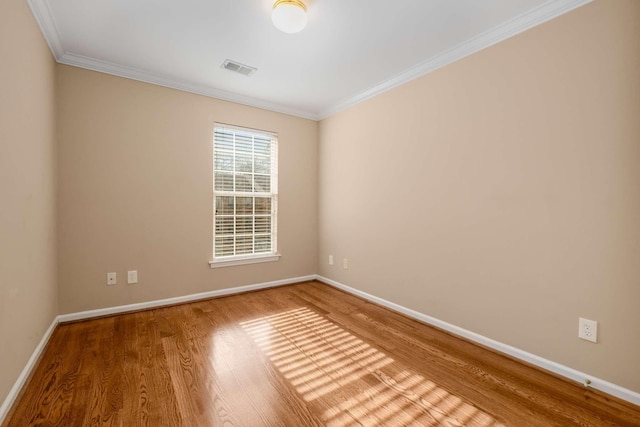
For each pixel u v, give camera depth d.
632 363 1.59
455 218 2.44
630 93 1.59
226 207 3.46
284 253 3.89
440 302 2.57
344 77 2.95
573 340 1.80
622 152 1.62
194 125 3.19
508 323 2.11
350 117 3.56
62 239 2.56
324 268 4.05
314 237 4.14
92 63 2.63
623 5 1.61
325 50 2.46
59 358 2.01
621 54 1.62
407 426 1.43
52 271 2.38
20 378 1.66
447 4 1.88
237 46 2.40
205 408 1.54
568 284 1.82
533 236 1.97
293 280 3.98
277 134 3.79
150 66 2.75
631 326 1.60
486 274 2.23
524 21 1.98
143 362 1.97
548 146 1.90
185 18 2.05
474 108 2.30
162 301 3.04
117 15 2.01
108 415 1.48
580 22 1.75
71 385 1.71
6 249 1.49
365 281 3.37
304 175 4.04
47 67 2.24
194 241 3.21
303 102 3.66
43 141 2.13
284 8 1.82
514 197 2.06
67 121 2.56
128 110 2.83
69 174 2.58
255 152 3.67
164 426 1.41
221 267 3.41
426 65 2.63
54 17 2.03
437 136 2.58
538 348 1.96
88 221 2.67
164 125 3.02
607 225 1.67
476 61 2.28
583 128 1.75
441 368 1.94
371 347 2.23
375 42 2.31
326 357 2.08
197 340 2.31
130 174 2.85
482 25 2.10
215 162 3.38
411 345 2.26
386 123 3.08
